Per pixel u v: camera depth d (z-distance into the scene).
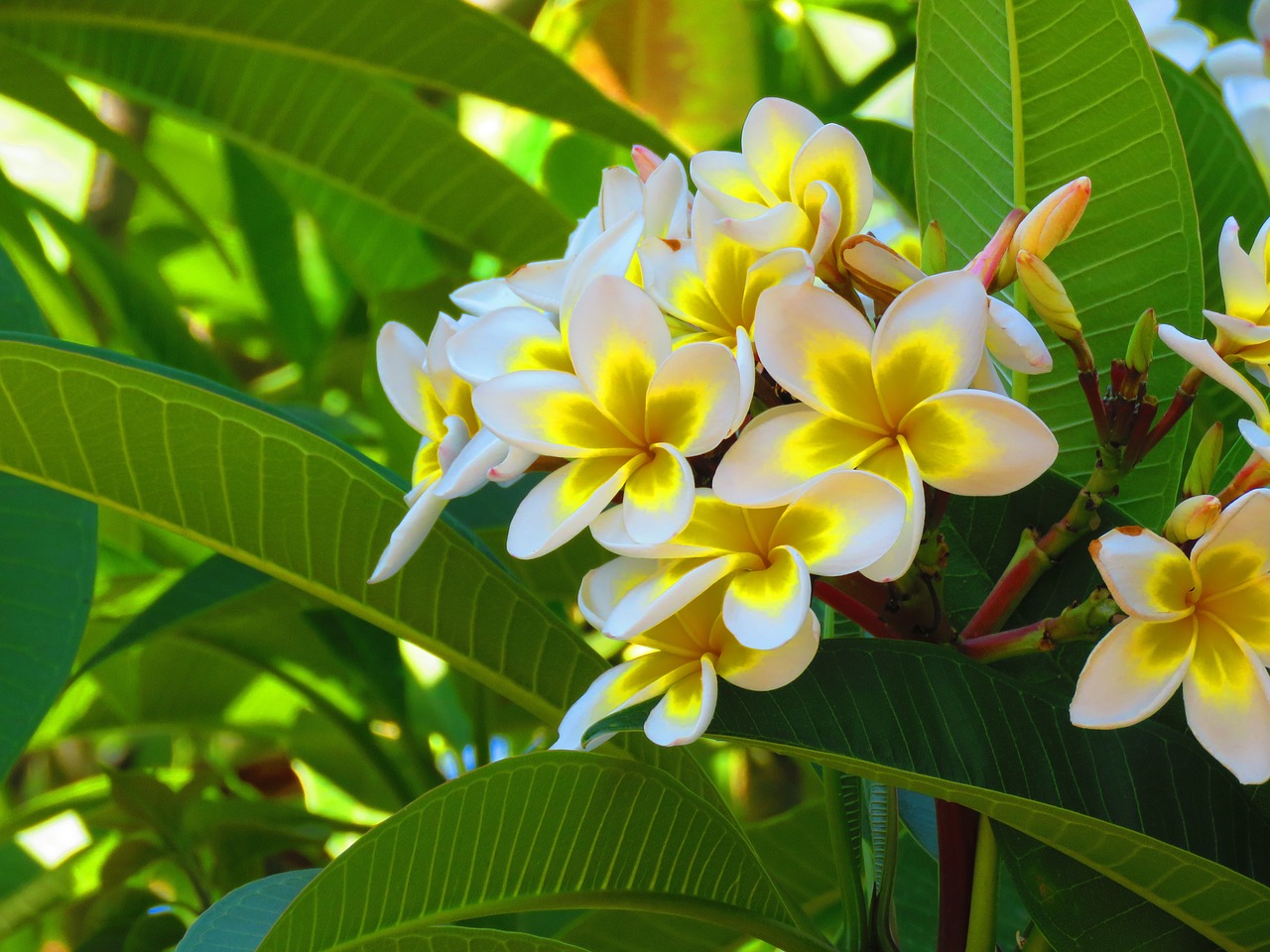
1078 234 0.87
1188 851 0.74
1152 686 0.70
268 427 0.79
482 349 0.74
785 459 0.71
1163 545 0.70
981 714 0.75
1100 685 0.70
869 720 0.74
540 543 0.71
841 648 0.75
